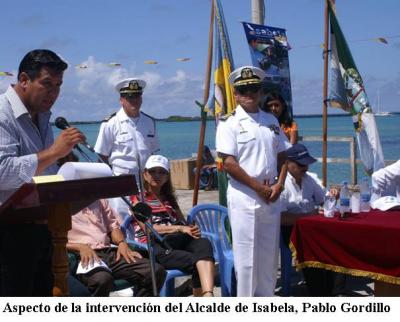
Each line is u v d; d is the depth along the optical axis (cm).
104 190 249
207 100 599
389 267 428
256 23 688
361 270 440
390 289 438
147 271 398
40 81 268
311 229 464
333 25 673
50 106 277
